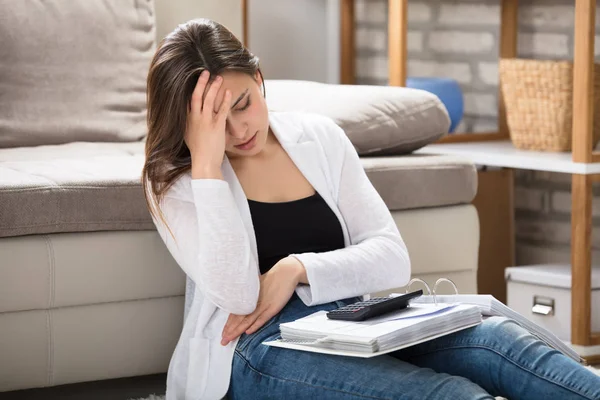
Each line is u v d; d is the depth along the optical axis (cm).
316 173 233
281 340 208
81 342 249
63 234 246
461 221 302
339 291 221
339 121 302
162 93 218
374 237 233
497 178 393
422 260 296
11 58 330
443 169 299
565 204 396
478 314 209
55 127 332
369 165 288
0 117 326
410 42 396
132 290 253
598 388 190
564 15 399
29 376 244
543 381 195
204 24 221
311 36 470
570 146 366
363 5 428
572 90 361
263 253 228
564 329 335
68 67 337
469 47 412
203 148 215
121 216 250
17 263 238
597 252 352
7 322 240
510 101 380
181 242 221
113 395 276
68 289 245
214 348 221
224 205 214
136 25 354
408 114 312
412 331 197
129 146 334
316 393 198
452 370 208
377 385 192
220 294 213
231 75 217
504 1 417
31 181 244
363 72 430
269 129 238
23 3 333
